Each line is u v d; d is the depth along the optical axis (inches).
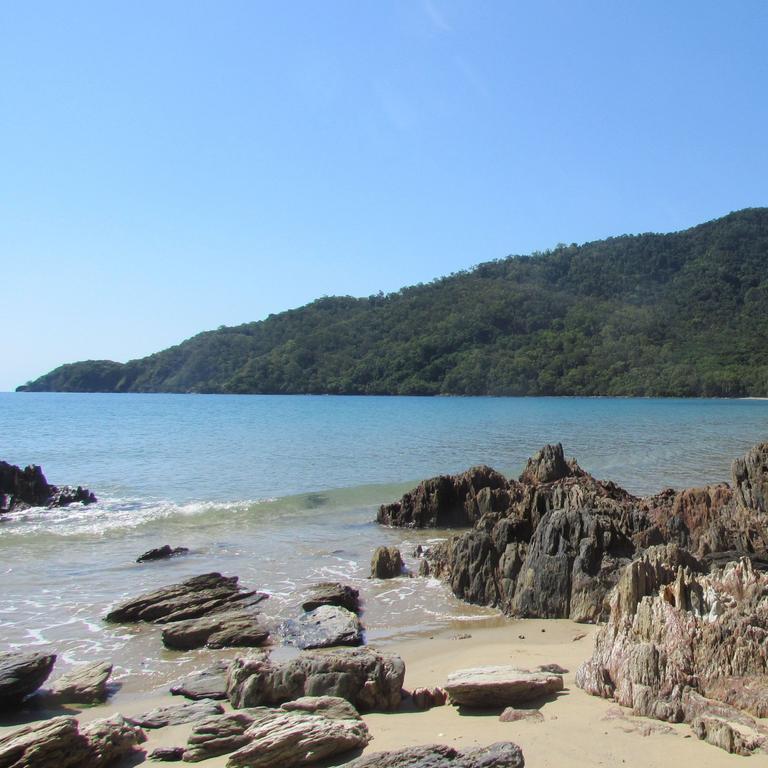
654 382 6279.5
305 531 956.6
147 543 872.9
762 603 356.8
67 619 566.3
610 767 269.0
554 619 562.3
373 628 544.4
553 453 1079.6
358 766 267.4
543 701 349.7
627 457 1790.1
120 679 441.7
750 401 5679.1
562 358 7057.1
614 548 591.2
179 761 309.9
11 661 408.8
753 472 732.7
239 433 2760.8
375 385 7819.9
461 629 540.1
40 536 916.6
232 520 1039.0
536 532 622.2
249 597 610.5
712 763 267.6
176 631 506.6
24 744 293.6
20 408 5329.7
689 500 773.9
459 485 1024.9
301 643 498.6
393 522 1004.6
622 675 349.1
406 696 380.8
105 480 1493.6
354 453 1961.1
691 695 319.9
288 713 335.6
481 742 300.7
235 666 399.2
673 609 362.9
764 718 301.3
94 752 304.3
